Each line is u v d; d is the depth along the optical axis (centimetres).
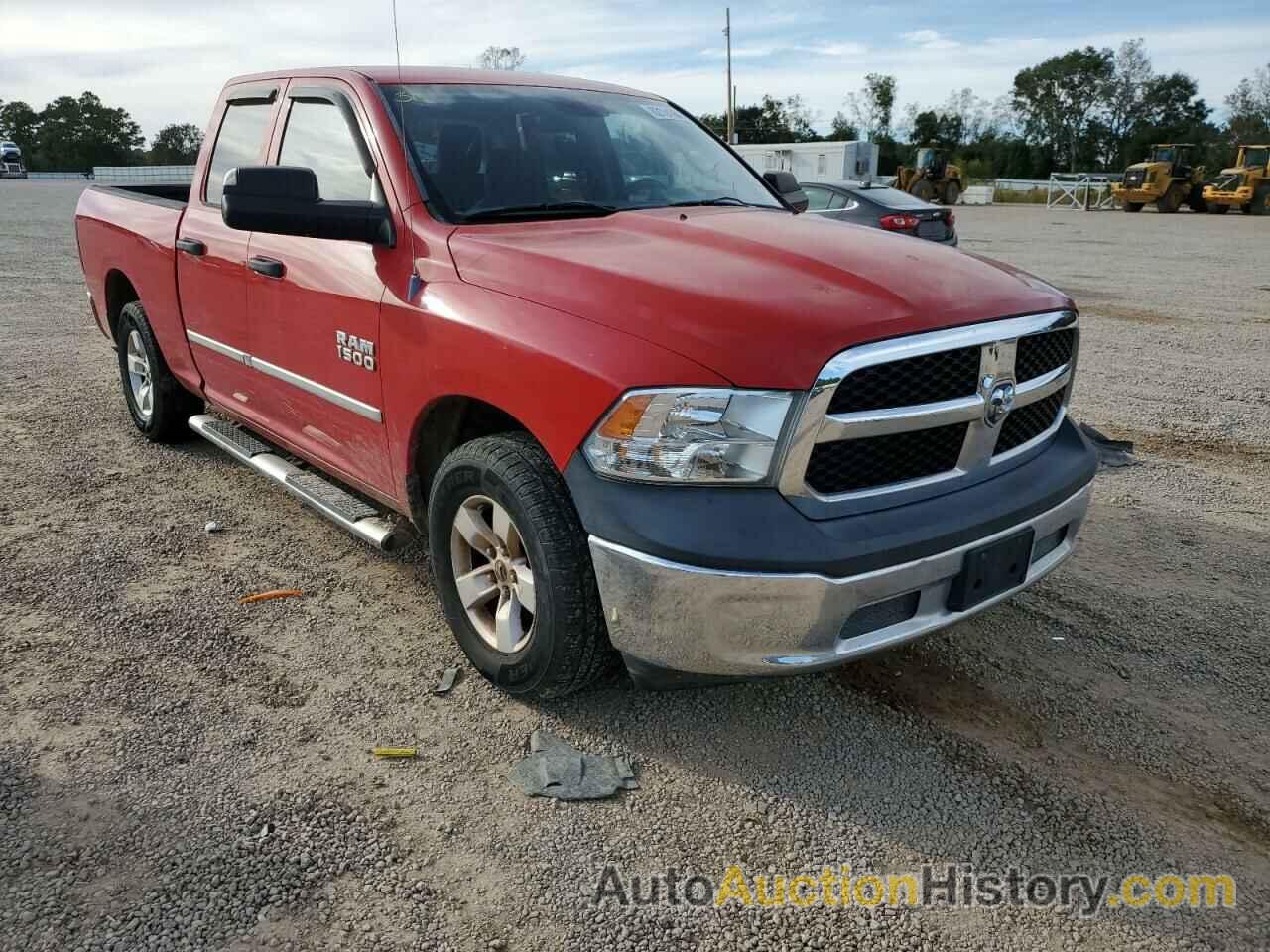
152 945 210
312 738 285
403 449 326
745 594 237
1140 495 500
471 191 338
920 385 251
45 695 303
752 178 434
